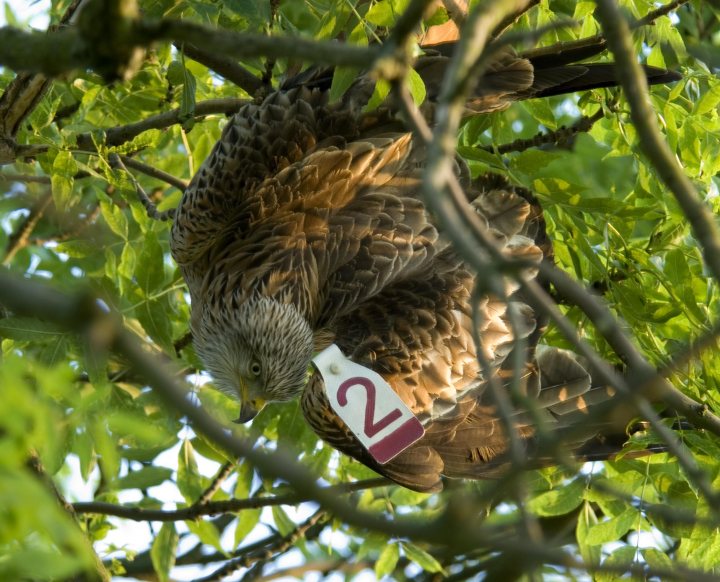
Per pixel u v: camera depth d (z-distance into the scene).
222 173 10.23
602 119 11.70
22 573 4.12
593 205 10.56
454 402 10.81
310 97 10.36
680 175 5.79
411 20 5.24
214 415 11.34
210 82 12.36
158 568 11.09
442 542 4.42
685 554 9.46
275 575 12.84
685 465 5.45
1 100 9.53
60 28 9.16
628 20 10.17
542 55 10.70
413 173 10.74
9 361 4.46
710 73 10.66
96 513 11.09
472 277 11.09
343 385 10.29
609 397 10.95
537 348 11.36
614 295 10.48
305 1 10.73
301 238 10.52
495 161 10.66
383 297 10.90
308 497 4.41
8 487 4.04
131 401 9.97
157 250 10.50
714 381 9.85
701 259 10.46
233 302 10.63
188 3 9.09
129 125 10.95
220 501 11.06
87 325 4.08
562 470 10.68
